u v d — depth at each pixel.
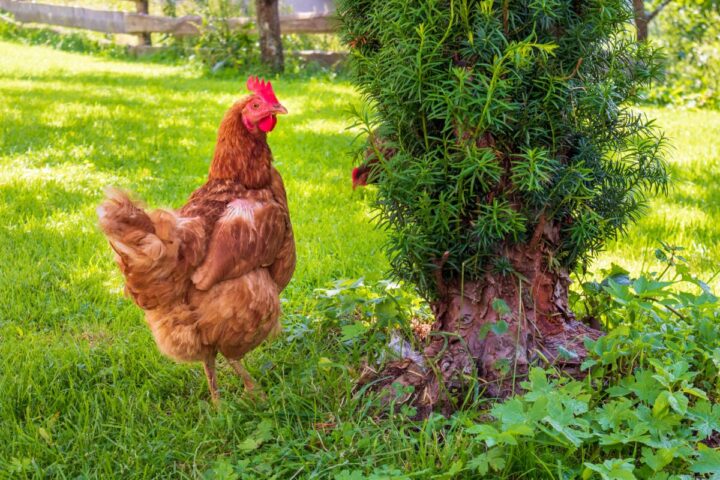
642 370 3.24
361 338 4.18
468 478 3.00
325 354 4.13
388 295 4.02
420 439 3.16
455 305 3.63
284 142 9.45
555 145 3.30
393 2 3.15
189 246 3.30
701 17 14.07
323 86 14.51
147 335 4.52
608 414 3.02
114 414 3.66
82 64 17.42
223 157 3.62
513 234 3.37
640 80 3.39
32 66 16.41
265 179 3.68
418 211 3.31
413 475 2.95
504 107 3.02
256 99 3.58
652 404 3.10
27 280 5.18
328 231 6.23
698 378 3.53
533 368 3.19
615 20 3.20
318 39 17.91
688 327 3.64
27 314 4.77
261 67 16.11
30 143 9.04
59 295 5.07
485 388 3.44
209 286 3.35
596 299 4.02
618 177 3.51
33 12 20.39
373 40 3.57
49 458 3.34
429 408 3.46
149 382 3.95
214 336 3.45
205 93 13.47
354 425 3.39
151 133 9.88
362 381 3.68
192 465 3.28
